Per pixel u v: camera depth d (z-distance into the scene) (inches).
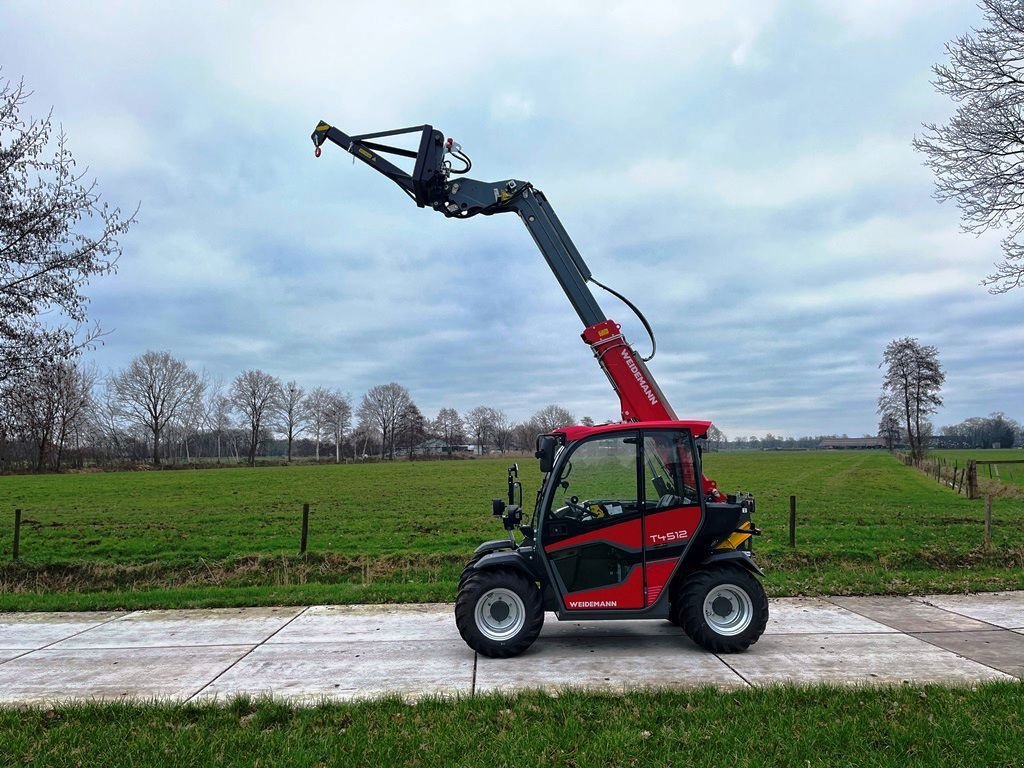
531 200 323.9
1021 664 257.6
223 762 178.4
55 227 497.4
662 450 286.8
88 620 358.0
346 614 359.9
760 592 277.6
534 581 282.2
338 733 196.5
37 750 186.5
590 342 317.1
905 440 2532.0
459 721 201.5
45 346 511.2
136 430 3742.6
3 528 820.0
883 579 416.8
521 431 5098.4
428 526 807.1
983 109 554.3
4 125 486.0
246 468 2955.2
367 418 4648.1
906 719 195.8
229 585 493.7
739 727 192.4
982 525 682.8
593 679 245.1
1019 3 520.7
